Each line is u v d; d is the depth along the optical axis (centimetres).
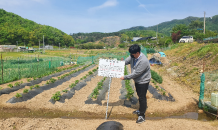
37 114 557
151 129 425
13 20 14762
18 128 426
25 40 11975
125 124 458
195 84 923
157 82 1037
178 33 4472
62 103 647
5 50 6406
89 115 551
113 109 594
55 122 453
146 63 449
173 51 2534
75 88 853
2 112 564
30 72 1348
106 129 385
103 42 15650
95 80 1138
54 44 14175
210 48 1445
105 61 495
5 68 1645
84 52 7656
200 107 612
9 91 760
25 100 662
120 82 1036
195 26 7206
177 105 641
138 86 476
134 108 602
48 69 1573
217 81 714
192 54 1625
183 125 449
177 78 1132
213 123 461
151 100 692
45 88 848
